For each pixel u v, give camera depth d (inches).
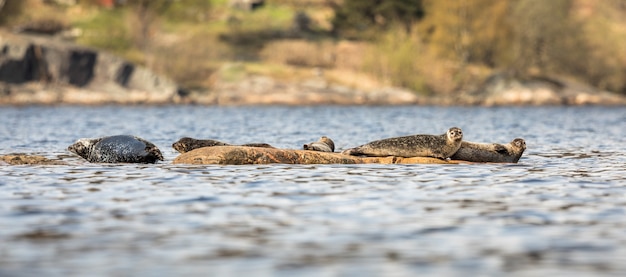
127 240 1784.0
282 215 2095.2
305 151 3440.0
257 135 6171.3
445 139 3457.2
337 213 2123.5
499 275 1482.5
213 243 1755.7
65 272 1503.4
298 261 1592.0
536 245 1731.1
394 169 3154.5
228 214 2108.8
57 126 7367.1
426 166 3280.0
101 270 1519.4
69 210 2161.7
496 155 3513.8
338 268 1536.7
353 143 5354.3
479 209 2183.8
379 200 2345.0
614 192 2514.8
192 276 1477.6
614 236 1817.2
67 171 3090.6
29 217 2050.9
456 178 2871.6
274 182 2748.5
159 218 2049.7
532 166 3356.3
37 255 1637.6
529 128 7485.2
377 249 1696.6
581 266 1544.0
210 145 3801.7
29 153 4232.3
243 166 3260.3
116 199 2359.7
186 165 3309.5
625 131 6737.2
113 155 3484.3
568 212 2134.6
